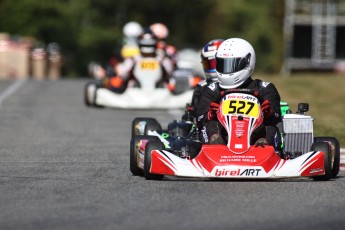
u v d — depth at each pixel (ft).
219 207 96.22
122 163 135.03
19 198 103.04
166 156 113.80
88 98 247.29
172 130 132.57
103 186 111.34
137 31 343.26
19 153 148.15
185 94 246.88
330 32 564.71
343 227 86.63
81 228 86.38
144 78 247.91
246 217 90.94
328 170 115.34
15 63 490.90
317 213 93.30
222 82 123.85
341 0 567.18
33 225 88.02
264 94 123.95
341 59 567.59
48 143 162.61
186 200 100.53
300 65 567.18
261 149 113.19
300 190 107.55
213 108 120.78
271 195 103.71
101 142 164.45
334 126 190.90
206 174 111.55
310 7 567.18
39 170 127.03
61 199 102.12
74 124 197.67
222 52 124.16
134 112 232.73
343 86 335.47
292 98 277.23
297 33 571.69
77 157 142.72
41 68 516.73
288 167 111.96
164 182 113.91
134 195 104.22
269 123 123.03
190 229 85.35
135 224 87.81
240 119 116.88
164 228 85.87
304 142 123.75
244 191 106.32
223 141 117.29
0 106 240.73
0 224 88.74
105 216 91.97
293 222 88.74
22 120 204.74
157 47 265.34
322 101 265.54
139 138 121.60
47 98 274.16
